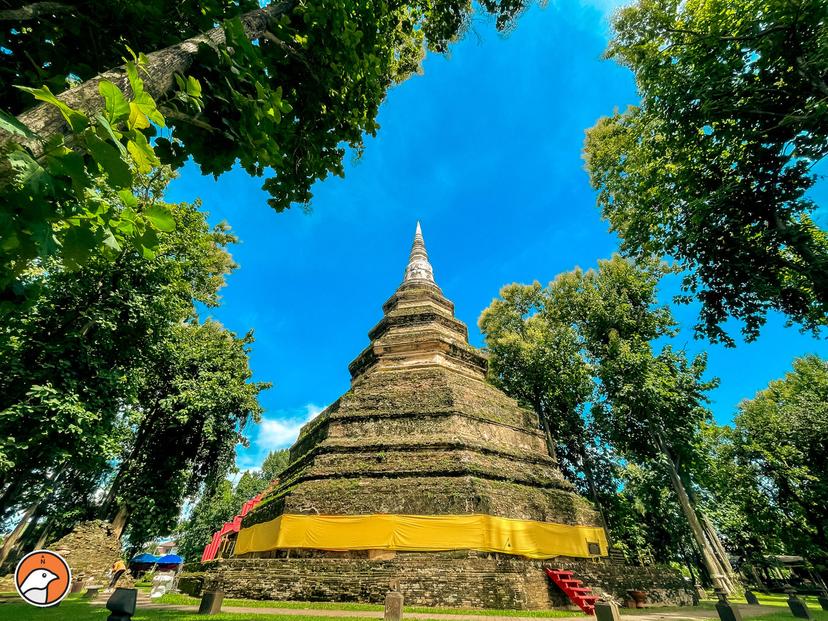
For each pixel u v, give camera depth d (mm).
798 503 29141
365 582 13273
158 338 19453
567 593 13852
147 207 2961
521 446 20984
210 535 52531
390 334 26312
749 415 33125
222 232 31812
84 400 14805
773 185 14219
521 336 35188
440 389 20453
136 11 5145
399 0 10930
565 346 31609
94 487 30344
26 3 4410
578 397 31766
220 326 33094
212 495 31344
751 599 19609
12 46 4750
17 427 13336
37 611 11539
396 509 15172
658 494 27219
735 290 16016
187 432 29172
